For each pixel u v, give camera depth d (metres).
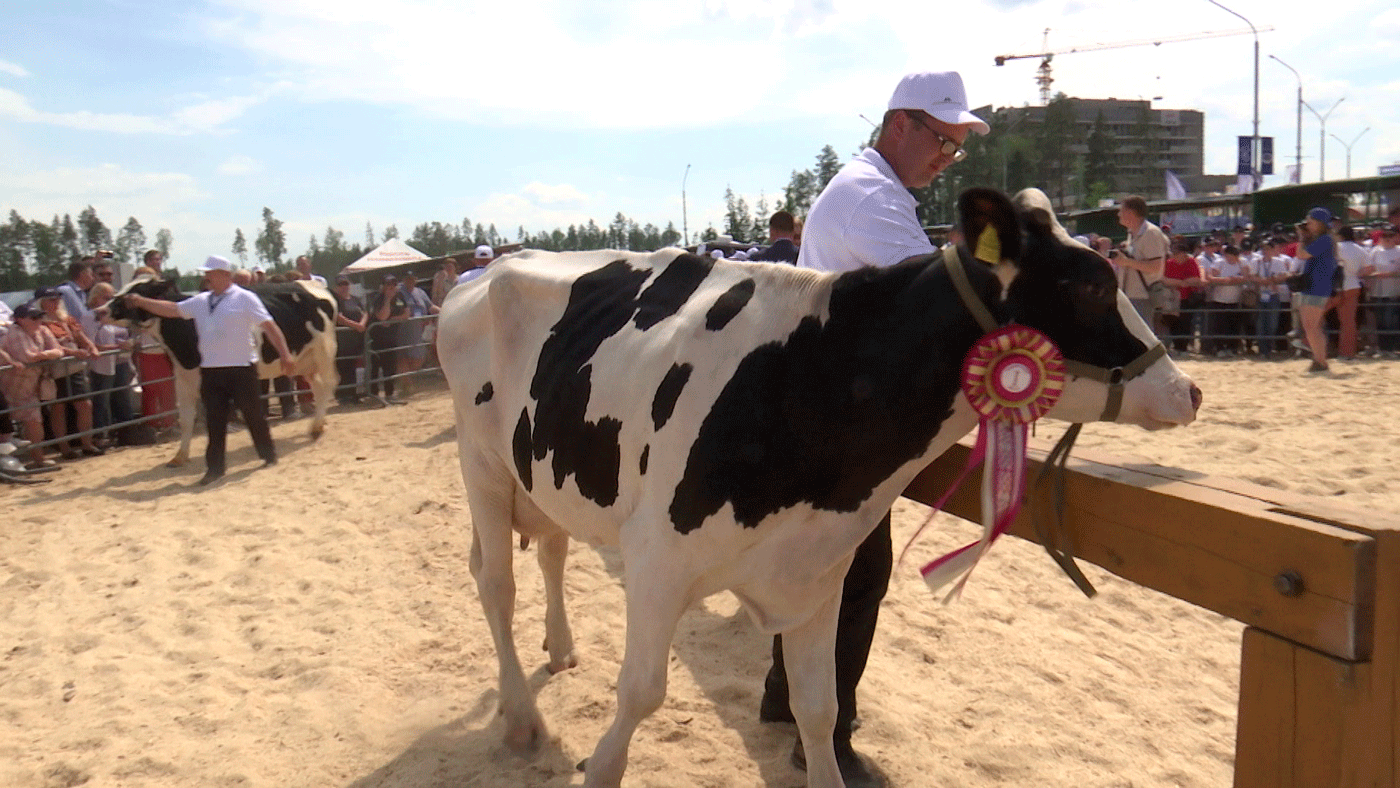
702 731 3.61
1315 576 1.69
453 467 7.94
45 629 4.87
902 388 2.38
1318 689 1.71
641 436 2.68
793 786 3.25
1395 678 1.66
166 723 3.80
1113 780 3.32
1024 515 2.52
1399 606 1.64
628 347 2.85
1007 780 3.32
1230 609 1.89
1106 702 3.88
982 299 2.30
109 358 9.98
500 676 3.62
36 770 3.46
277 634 4.66
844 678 3.17
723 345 2.57
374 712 3.85
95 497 7.77
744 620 4.65
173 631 4.79
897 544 5.66
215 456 8.20
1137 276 10.59
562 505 3.08
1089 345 2.27
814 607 2.65
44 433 9.58
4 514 7.35
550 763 3.42
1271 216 21.95
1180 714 3.80
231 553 6.00
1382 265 12.52
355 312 14.05
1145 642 4.45
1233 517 1.86
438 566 5.55
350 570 5.57
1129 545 2.15
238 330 8.27
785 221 6.93
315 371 10.14
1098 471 2.28
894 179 2.93
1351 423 8.12
